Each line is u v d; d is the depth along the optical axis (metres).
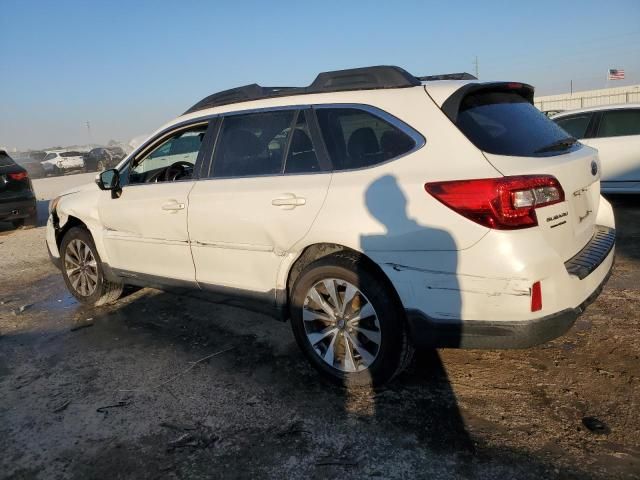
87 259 5.17
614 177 8.15
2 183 10.09
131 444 2.87
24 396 3.48
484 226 2.61
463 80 3.26
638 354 3.49
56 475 2.65
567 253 2.90
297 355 3.83
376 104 3.15
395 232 2.87
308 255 3.40
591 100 33.69
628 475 2.38
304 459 2.65
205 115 4.06
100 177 4.56
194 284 4.05
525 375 3.31
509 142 2.90
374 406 3.07
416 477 2.46
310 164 3.35
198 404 3.24
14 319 5.08
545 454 2.56
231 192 3.62
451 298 2.76
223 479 2.54
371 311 3.07
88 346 4.28
